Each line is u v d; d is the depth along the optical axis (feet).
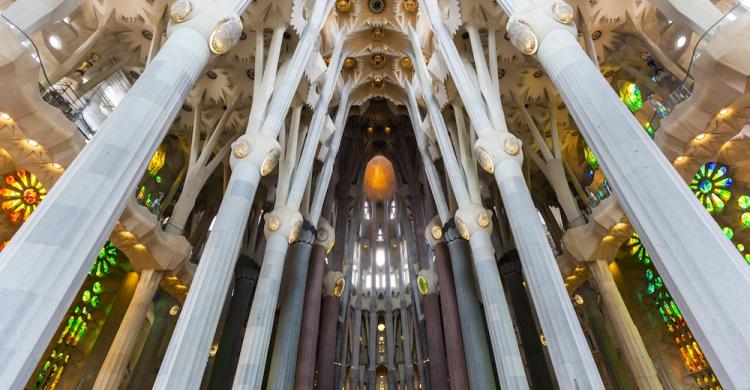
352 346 100.17
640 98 53.47
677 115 36.76
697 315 14.03
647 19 47.62
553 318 25.79
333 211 92.58
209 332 25.72
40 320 13.26
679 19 32.40
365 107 91.25
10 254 14.17
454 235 62.39
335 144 71.87
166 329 65.82
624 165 18.15
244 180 34.27
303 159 54.34
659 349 60.29
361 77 80.12
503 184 34.50
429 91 63.31
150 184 62.95
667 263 15.37
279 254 43.78
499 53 55.88
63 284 14.21
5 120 34.47
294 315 54.19
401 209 105.29
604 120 19.80
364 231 118.62
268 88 41.98
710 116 34.35
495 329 38.17
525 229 30.42
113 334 59.26
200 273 27.76
